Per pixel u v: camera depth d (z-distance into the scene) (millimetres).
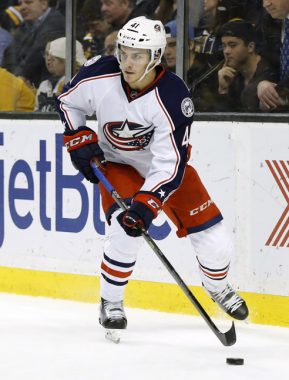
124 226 9695
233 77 12867
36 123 13781
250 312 11953
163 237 12594
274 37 12469
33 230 13922
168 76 9891
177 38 12922
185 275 12438
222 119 12062
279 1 12352
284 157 11602
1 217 14289
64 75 14320
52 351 10266
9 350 10328
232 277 12086
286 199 11602
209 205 10797
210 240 10797
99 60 10250
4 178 14227
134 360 9852
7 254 14250
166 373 9289
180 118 9758
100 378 9070
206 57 13016
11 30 14750
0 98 14969
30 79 14672
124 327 10578
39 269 13875
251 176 11867
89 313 12523
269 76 12586
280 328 11609
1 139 14227
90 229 13266
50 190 13695
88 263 13312
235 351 10320
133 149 10297
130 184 10406
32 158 13883
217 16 12828
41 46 14477
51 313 12516
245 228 11961
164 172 9711
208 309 12258
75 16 13922
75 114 10398
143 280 12812
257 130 11789
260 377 9148
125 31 9531
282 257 11672
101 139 10547
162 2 13375
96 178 10367
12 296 13930
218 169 12148
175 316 12328
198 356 10055
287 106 12508
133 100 9914
